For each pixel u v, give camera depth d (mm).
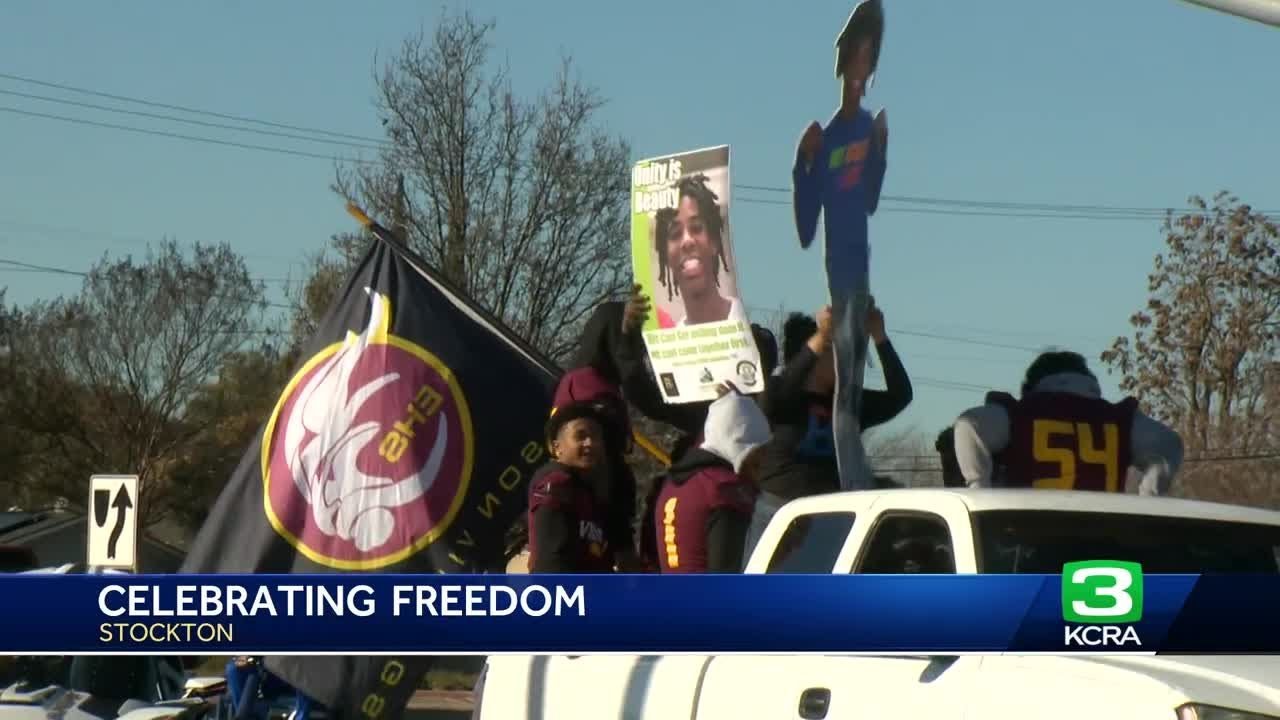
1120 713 5254
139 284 56156
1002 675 5773
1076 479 8773
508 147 37375
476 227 36969
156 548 55094
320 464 11352
